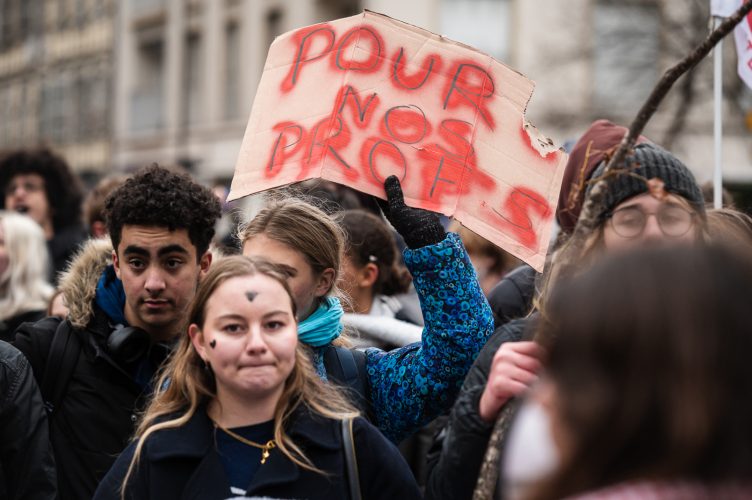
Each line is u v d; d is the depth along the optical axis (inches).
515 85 130.6
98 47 1425.9
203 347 108.5
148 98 1262.3
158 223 138.4
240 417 108.2
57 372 141.4
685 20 716.0
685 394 54.9
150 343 142.2
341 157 125.6
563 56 816.9
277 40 134.9
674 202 110.6
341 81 128.6
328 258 134.8
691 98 689.0
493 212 126.1
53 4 1595.7
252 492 104.2
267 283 107.3
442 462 101.9
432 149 127.0
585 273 61.3
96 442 139.3
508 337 106.0
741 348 55.1
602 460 56.6
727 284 56.5
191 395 109.6
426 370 125.7
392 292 192.4
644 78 768.3
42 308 214.1
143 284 139.4
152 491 105.7
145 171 141.9
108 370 140.8
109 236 145.9
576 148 141.8
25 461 134.0
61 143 1519.4
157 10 1238.3
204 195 142.9
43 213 292.7
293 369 111.0
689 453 54.6
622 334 56.6
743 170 814.5
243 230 151.3
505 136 129.0
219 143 1098.7
